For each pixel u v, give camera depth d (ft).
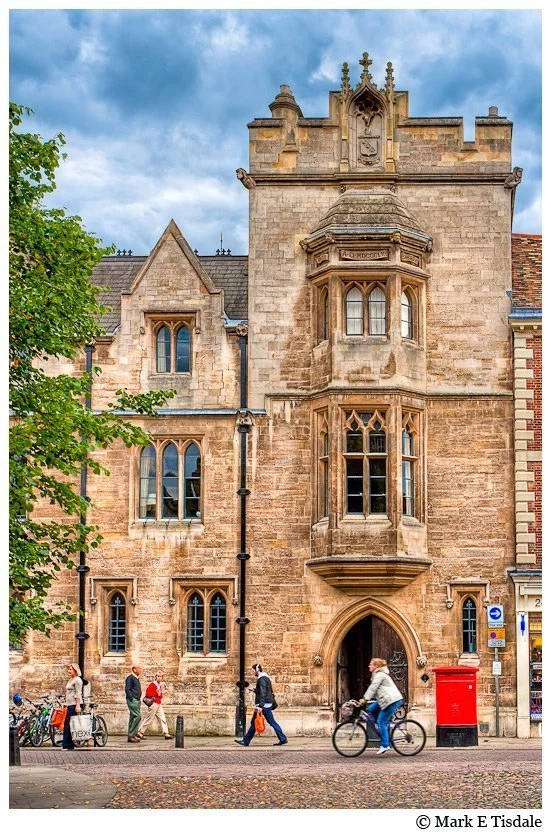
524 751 78.74
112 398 104.88
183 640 102.06
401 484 99.86
